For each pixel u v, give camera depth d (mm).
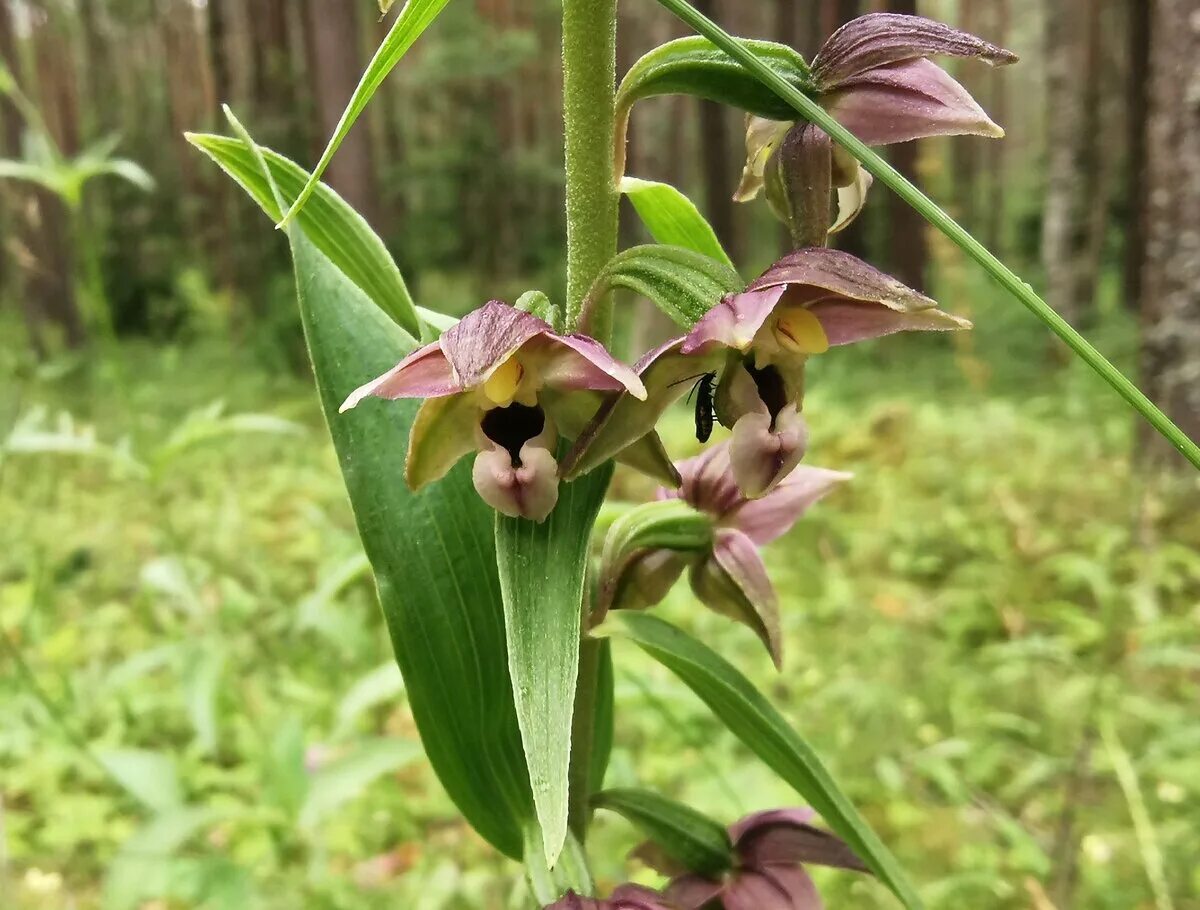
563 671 67
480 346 64
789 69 83
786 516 100
